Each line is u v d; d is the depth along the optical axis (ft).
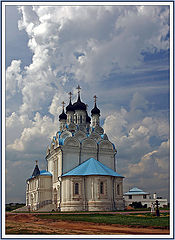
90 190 172.65
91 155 200.54
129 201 265.75
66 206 172.55
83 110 228.84
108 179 177.17
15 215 131.13
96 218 109.09
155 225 85.15
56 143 203.00
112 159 207.41
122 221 96.53
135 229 81.20
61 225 94.63
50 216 124.26
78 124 224.94
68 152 193.47
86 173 176.24
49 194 203.10
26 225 98.68
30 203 218.79
